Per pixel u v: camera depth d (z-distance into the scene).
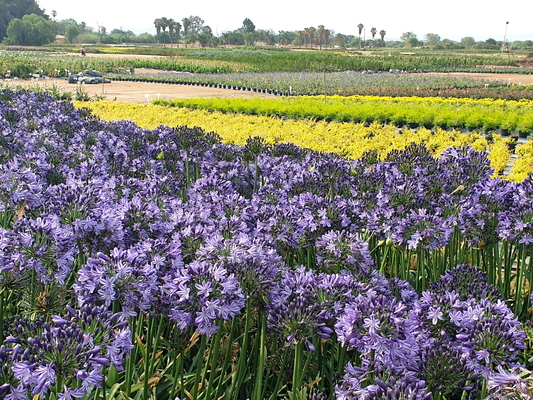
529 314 6.27
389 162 8.15
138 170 9.45
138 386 4.54
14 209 6.26
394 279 5.36
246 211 6.07
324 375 4.95
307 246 6.36
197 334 4.58
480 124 26.84
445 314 4.19
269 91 49.94
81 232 5.11
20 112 13.17
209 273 4.03
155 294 4.30
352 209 6.72
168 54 121.94
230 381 5.04
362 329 3.68
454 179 7.16
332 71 82.12
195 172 10.88
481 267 7.31
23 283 4.54
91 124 12.16
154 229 5.44
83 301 3.98
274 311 4.12
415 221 5.89
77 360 3.30
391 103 34.97
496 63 102.69
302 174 8.05
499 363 3.64
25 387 3.26
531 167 17.22
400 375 3.58
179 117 28.58
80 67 65.25
